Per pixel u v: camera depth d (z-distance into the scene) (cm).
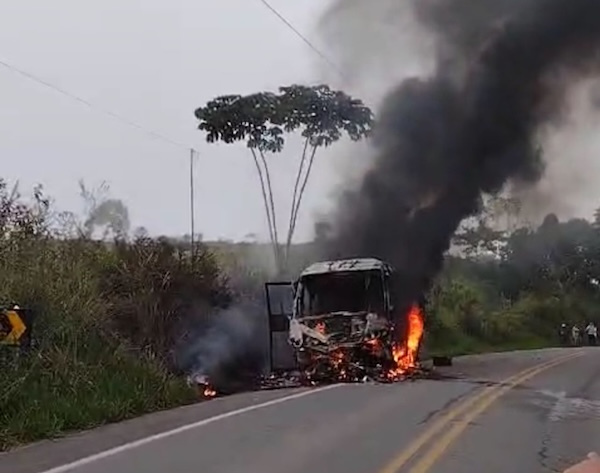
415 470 933
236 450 1045
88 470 920
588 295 6750
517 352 3969
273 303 2403
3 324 1272
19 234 1662
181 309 2109
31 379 1303
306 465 956
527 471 953
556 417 1394
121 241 2080
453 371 2433
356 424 1276
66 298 1555
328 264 2262
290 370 2317
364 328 2139
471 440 1145
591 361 2934
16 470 921
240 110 3209
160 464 955
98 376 1427
